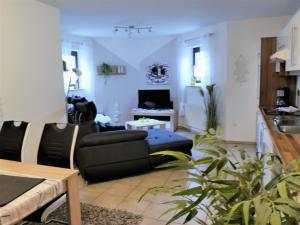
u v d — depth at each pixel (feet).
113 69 22.09
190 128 21.30
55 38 12.87
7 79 10.64
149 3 12.09
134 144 11.60
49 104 12.73
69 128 7.65
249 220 2.52
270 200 2.38
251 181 2.94
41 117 12.30
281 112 11.94
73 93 19.72
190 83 20.65
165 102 22.03
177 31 19.72
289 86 13.94
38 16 11.85
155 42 22.26
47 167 6.54
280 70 12.96
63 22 15.69
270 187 2.74
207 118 18.35
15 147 8.03
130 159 11.53
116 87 22.74
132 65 22.82
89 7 12.62
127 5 12.36
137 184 11.10
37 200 5.11
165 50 22.12
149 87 23.02
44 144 7.86
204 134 3.59
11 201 4.82
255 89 16.35
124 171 11.54
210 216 3.22
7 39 10.57
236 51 16.42
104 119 19.49
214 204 3.22
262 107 13.87
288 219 2.47
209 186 2.94
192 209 3.16
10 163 6.89
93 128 12.41
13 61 10.85
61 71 13.41
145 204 9.33
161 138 13.16
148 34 20.66
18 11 10.94
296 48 9.01
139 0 11.58
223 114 17.48
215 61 17.85
